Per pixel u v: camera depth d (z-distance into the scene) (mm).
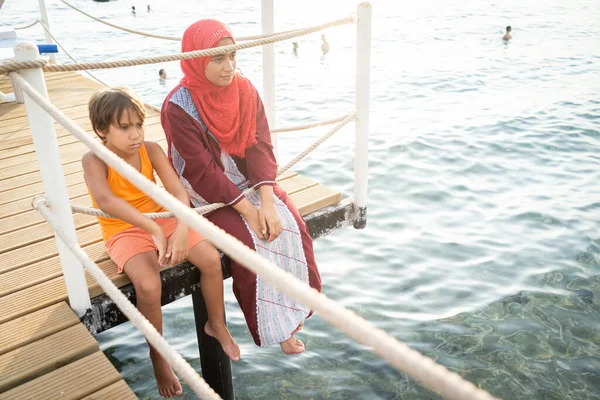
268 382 4672
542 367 4742
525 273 6012
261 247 2797
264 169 2926
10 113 5984
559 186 8055
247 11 27328
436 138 9852
